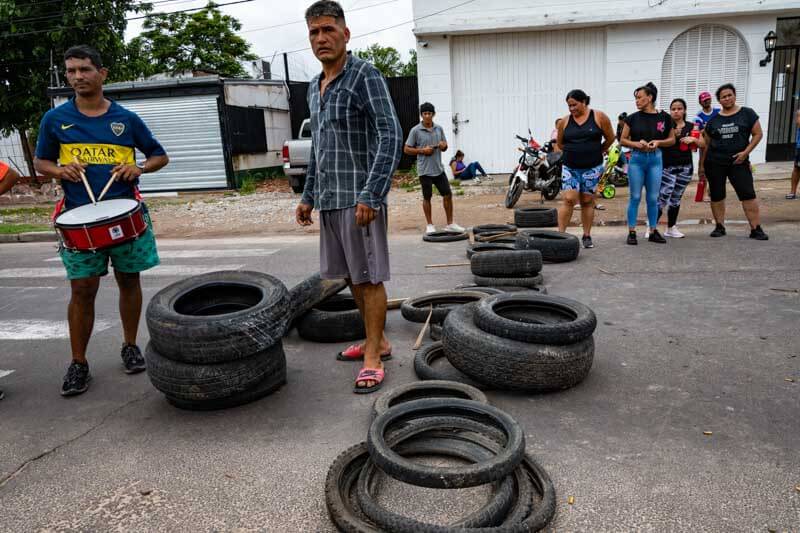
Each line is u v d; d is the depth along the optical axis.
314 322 4.74
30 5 18.83
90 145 3.83
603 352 4.23
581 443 3.01
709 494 2.55
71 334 3.96
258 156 22.11
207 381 3.43
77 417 3.62
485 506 2.36
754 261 6.72
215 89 19.27
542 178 12.57
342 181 3.65
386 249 3.77
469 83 17.62
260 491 2.72
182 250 9.69
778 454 2.83
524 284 5.78
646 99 7.45
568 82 17.28
